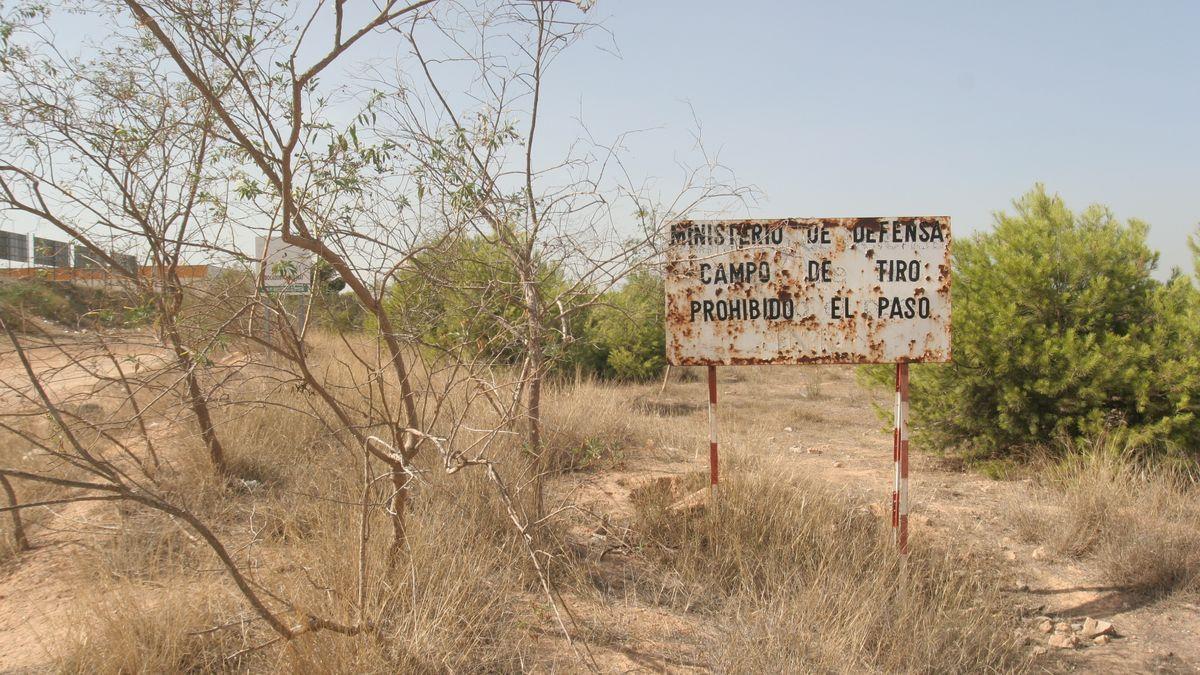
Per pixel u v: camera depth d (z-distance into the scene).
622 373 14.23
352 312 4.09
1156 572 5.20
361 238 3.50
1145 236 7.66
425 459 5.64
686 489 6.14
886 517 5.81
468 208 3.84
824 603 4.28
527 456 5.29
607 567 4.96
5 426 3.01
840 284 4.99
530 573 4.56
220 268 3.84
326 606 3.67
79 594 3.90
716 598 4.61
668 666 3.83
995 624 4.46
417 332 3.99
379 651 3.41
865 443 9.66
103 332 3.98
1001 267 7.67
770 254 5.00
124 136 4.24
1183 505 5.98
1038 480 7.17
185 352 3.38
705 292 5.05
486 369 4.71
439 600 3.83
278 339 4.42
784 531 5.18
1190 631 4.64
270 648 3.48
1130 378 6.94
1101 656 4.36
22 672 3.31
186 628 3.52
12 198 4.00
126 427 4.15
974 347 7.40
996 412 7.70
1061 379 7.16
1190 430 6.80
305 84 3.42
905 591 4.48
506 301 4.32
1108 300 7.39
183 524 4.65
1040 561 5.55
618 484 6.70
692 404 12.34
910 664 3.94
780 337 5.03
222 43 3.33
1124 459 6.64
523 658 3.72
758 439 8.23
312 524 4.70
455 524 4.64
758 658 3.79
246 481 5.77
